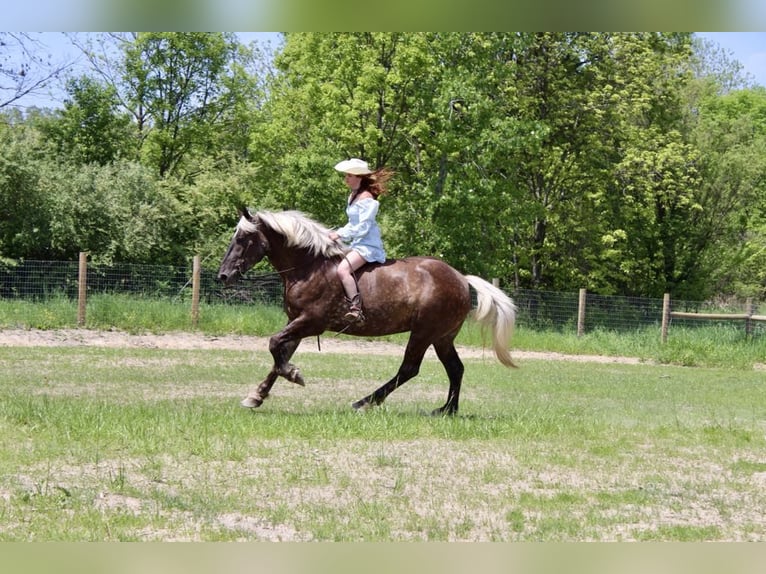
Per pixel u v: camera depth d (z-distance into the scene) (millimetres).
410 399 14797
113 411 10828
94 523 6668
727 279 50406
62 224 31500
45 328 23359
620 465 9578
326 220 35406
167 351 20891
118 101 40781
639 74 40844
